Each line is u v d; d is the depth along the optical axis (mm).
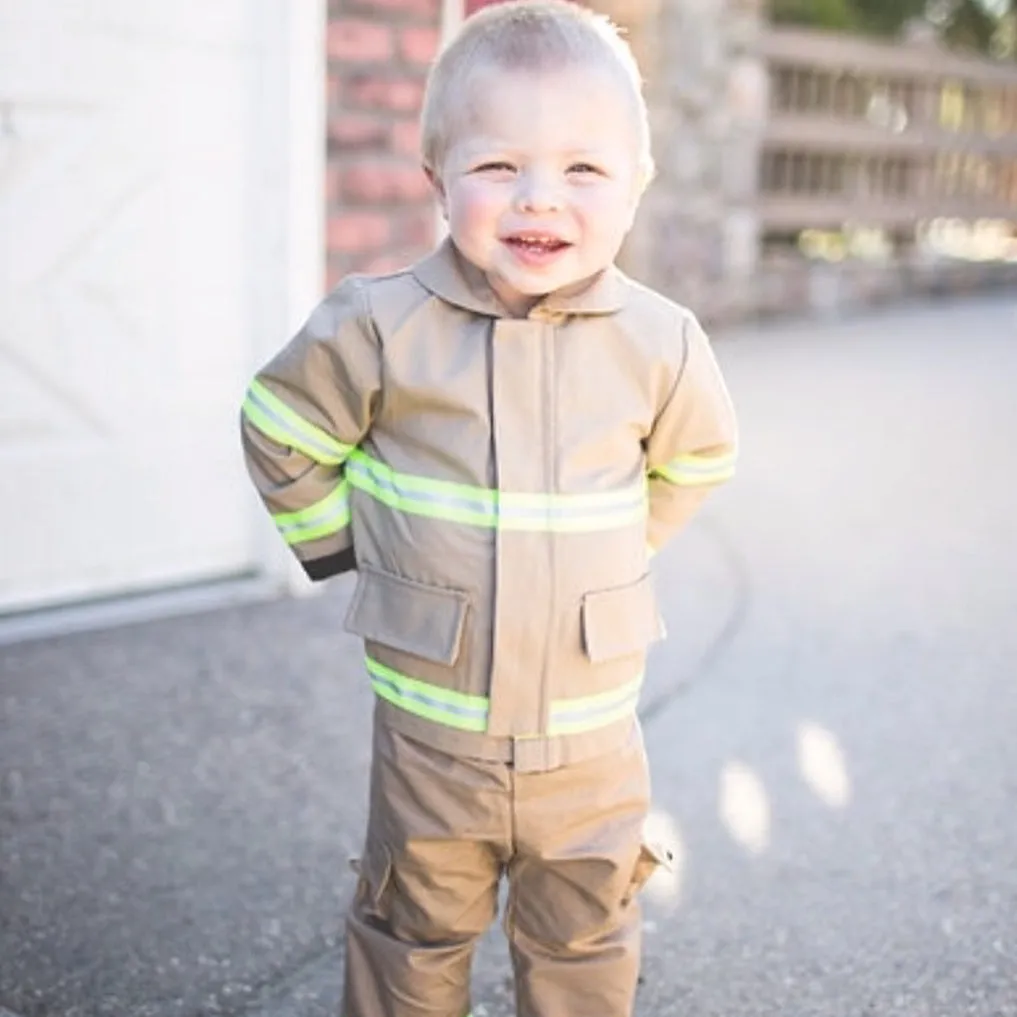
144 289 3922
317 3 3971
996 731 3445
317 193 4098
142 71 3793
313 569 2047
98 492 3955
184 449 4082
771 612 4230
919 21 13133
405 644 1876
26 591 3895
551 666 1859
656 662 3805
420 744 1911
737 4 9172
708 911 2631
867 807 3043
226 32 3908
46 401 3826
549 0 1956
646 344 1878
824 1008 2367
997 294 12164
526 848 1934
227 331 4098
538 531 1835
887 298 11195
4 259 3689
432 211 4395
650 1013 2344
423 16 4234
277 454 1945
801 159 10188
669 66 8680
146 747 3213
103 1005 2340
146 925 2555
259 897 2654
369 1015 2072
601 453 1866
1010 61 11539
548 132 1757
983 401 7441
